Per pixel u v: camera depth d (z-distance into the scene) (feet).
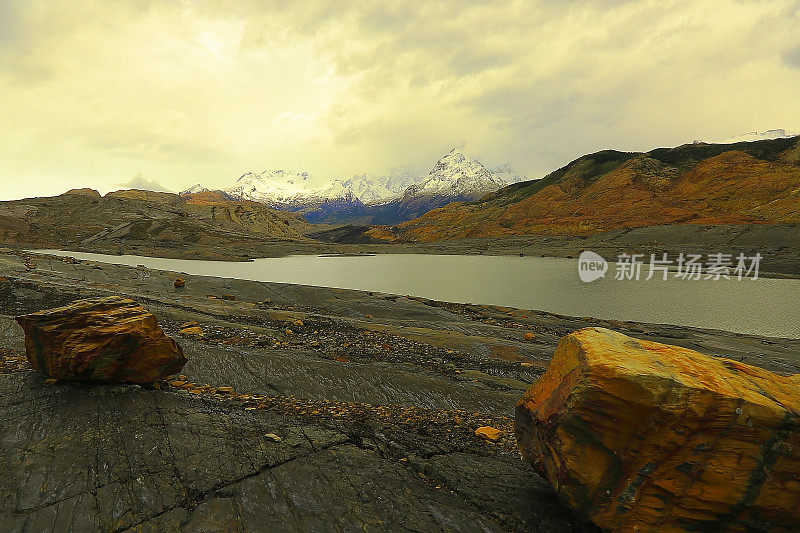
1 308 66.44
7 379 32.99
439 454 27.63
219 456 24.85
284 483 22.59
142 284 116.16
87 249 353.31
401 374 50.06
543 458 20.38
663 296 163.73
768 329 111.34
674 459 16.79
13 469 22.61
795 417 15.96
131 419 28.55
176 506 20.39
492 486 23.34
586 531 18.83
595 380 17.88
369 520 20.01
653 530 16.71
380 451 27.63
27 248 352.28
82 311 35.24
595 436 17.78
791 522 15.75
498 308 120.98
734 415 16.37
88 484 21.70
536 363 63.31
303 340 63.93
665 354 20.38
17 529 18.52
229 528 19.06
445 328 86.63
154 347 34.30
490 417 40.63
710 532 16.34
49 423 27.32
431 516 20.40
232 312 79.97
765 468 15.96
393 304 112.06
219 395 36.94
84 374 31.94
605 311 134.82
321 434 29.12
